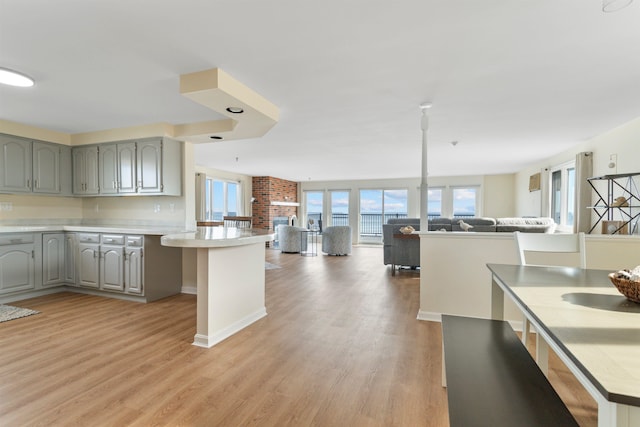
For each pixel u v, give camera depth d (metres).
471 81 2.59
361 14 1.70
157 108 3.29
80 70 2.37
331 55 2.16
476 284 3.03
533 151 5.59
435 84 2.65
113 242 3.80
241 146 5.23
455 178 9.44
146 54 2.13
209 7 1.63
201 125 3.80
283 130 4.16
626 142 3.74
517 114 3.45
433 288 3.14
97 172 4.27
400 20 1.76
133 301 3.75
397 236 5.23
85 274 3.96
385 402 1.80
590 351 0.78
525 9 1.66
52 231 3.98
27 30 1.84
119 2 1.59
